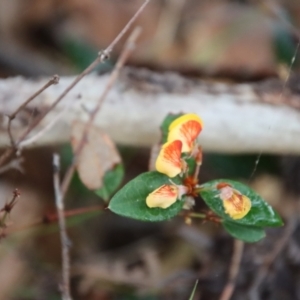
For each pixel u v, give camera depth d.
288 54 0.50
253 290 0.46
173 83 0.45
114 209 0.38
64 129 0.45
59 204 0.42
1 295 0.48
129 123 0.45
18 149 0.43
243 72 0.50
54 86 0.45
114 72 0.44
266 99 0.45
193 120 0.39
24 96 0.45
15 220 0.50
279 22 0.50
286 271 0.46
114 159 0.43
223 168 0.49
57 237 0.50
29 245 0.49
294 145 0.45
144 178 0.39
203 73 0.49
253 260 0.46
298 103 0.45
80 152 0.43
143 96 0.45
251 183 0.49
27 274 0.49
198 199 0.48
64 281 0.42
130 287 0.48
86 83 0.45
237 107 0.45
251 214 0.39
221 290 0.46
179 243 0.50
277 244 0.47
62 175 0.50
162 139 0.41
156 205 0.38
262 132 0.45
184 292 0.47
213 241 0.48
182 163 0.39
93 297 0.48
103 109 0.45
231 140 0.45
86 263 0.49
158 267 0.49
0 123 0.44
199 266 0.48
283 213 0.48
